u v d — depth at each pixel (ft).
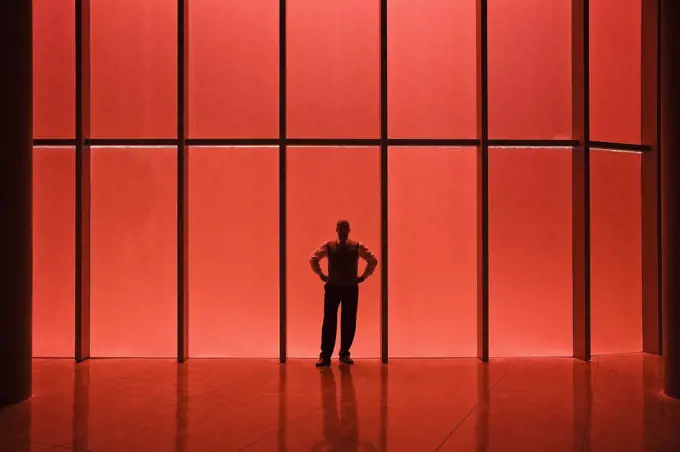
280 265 24.91
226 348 25.50
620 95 27.17
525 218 25.79
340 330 25.54
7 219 18.94
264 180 25.73
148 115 25.55
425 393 19.74
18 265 19.06
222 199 25.68
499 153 25.76
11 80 19.15
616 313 26.91
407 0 26.02
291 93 25.84
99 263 25.46
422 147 25.81
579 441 15.12
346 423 16.52
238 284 25.61
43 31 25.59
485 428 16.14
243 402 18.62
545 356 25.67
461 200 25.88
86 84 25.30
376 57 25.98
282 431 15.81
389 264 25.68
